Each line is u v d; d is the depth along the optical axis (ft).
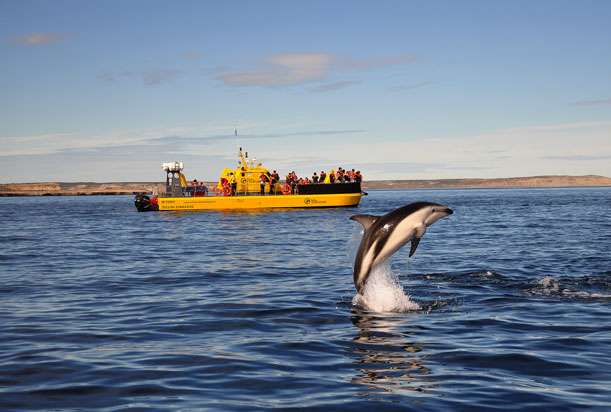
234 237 116.16
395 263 70.69
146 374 28.07
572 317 39.70
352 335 35.50
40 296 50.34
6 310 44.09
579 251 81.71
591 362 29.40
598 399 24.13
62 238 119.34
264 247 95.04
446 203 356.38
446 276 58.29
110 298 49.16
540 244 93.25
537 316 40.19
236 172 208.95
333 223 152.87
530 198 457.68
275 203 202.08
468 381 26.68
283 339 34.76
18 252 90.33
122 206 380.37
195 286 55.57
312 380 27.07
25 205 445.37
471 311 42.11
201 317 41.16
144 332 36.81
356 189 204.44
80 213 263.70
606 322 38.06
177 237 118.42
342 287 53.72
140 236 122.52
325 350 32.22
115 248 96.53
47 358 30.81
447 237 110.73
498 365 29.12
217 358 30.73
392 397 24.70
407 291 50.03
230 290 52.80
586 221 156.25
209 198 206.90
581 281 54.75
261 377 27.55
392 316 40.81
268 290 52.47
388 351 31.91
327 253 85.25
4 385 26.48
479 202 367.04
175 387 26.18
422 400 24.32
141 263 75.05
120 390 25.79
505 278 56.95
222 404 24.00
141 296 50.08
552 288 51.29
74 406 23.73
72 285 56.65
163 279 60.49
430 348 32.35
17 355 31.37
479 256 77.56
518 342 33.35
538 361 29.68
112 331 37.06
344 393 25.25
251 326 38.29
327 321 39.50
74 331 37.09
